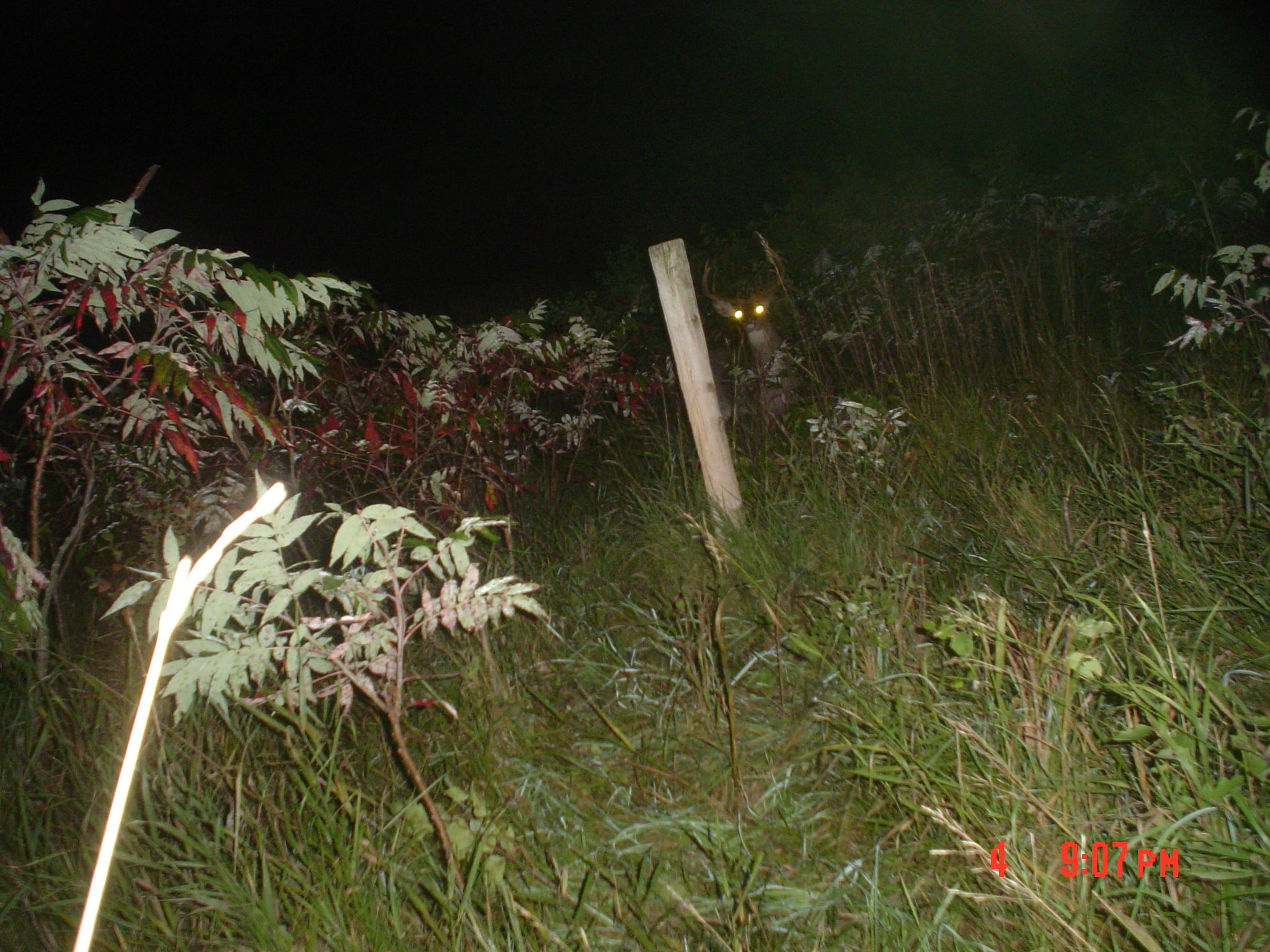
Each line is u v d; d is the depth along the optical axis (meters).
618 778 2.52
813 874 2.12
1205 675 2.22
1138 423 3.81
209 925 2.05
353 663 2.21
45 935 2.03
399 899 2.08
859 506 3.62
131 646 2.70
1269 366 3.48
